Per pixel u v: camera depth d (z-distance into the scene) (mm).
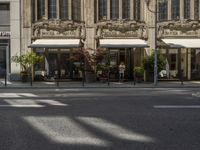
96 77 31078
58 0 32000
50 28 31984
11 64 31844
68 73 32188
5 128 8914
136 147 7105
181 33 32406
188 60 32750
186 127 8969
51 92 20359
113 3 32375
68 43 30781
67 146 7195
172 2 32562
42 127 8992
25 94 18641
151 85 27500
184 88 25250
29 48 31859
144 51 32312
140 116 10492
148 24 32312
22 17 31891
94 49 31000
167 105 12930
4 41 32312
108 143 7406
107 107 12461
